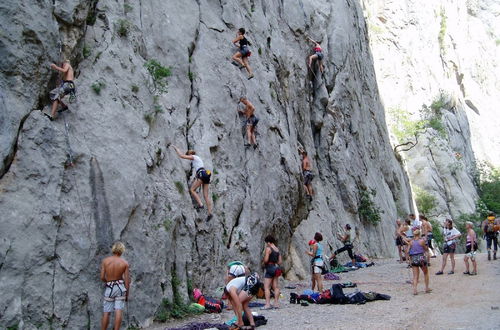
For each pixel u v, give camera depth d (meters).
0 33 8.62
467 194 44.59
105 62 10.93
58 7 9.95
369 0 50.19
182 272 10.88
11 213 7.93
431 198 40.31
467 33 66.38
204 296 11.30
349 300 11.38
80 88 10.12
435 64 53.59
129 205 9.77
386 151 32.97
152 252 9.98
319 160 23.53
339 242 21.56
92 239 8.91
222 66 15.30
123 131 10.48
